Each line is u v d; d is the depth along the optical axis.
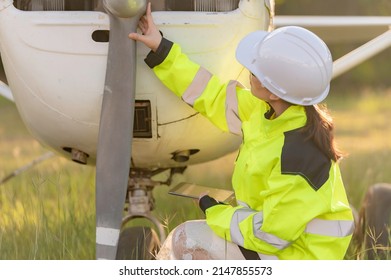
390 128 15.11
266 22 5.29
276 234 4.61
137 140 5.27
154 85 5.06
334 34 8.42
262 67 4.77
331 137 4.75
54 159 11.06
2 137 14.20
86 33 4.96
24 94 5.22
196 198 5.13
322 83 4.76
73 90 5.05
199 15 5.00
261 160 4.70
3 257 6.20
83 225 6.62
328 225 4.77
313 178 4.63
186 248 4.90
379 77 23.20
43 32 5.00
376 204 6.46
